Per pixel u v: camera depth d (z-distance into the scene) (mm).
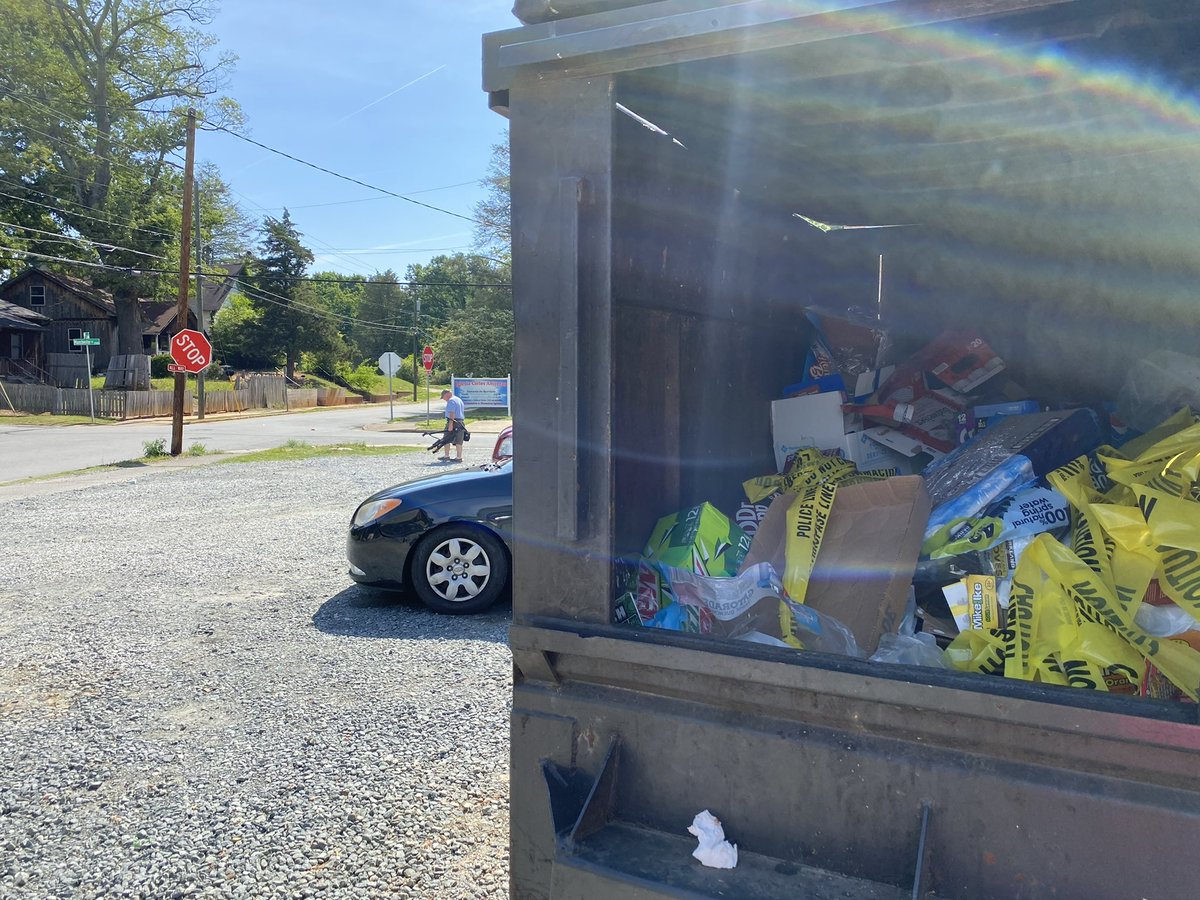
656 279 1982
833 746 1413
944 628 1922
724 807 1517
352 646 5078
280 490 12438
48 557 7773
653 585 1933
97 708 4164
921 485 2016
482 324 45812
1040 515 1957
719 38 1432
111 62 39844
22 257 38531
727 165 2479
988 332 3207
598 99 1554
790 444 2910
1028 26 1661
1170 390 2490
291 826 3053
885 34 1634
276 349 59594
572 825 1570
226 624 5559
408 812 3133
